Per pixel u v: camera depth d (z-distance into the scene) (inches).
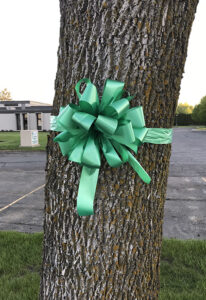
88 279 41.9
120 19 36.4
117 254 41.5
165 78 39.5
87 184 37.0
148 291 46.9
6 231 124.3
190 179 253.1
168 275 87.1
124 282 42.6
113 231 40.8
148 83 38.3
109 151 35.4
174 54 39.6
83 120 32.1
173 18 37.9
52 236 44.5
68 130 34.3
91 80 38.7
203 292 77.4
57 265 43.9
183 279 84.6
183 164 340.5
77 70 39.4
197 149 495.8
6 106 1168.2
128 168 40.1
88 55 38.3
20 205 178.1
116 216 40.6
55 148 43.2
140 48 37.1
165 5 36.8
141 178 37.8
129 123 33.4
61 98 42.2
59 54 42.7
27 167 339.3
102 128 32.6
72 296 42.9
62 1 41.1
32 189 224.5
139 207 41.9
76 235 41.5
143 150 40.6
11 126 1141.7
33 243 109.9
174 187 222.5
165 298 74.8
